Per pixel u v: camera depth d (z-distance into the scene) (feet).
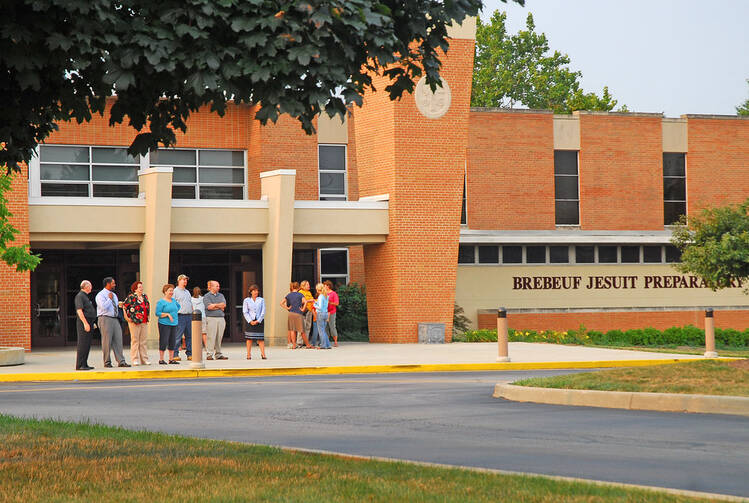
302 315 99.81
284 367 76.02
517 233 135.44
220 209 105.19
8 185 82.69
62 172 119.85
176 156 125.29
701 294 144.97
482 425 42.19
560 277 138.92
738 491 27.07
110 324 77.41
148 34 25.95
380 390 59.41
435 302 112.88
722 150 146.30
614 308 140.56
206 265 120.67
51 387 63.98
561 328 137.39
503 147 136.98
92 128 120.78
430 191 113.09
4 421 42.22
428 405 50.67
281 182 105.40
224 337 120.88
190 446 35.01
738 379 48.55
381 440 38.06
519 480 27.68
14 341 99.76
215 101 29.07
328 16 25.62
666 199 144.77
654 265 143.13
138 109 30.35
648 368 54.44
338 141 128.98
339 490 26.35
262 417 46.24
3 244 84.53
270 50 25.66
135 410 49.60
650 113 143.33
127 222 101.55
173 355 81.46
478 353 92.07
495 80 236.63
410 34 29.84
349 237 111.96
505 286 136.56
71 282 115.96
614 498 24.76
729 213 123.03
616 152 141.90
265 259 107.45
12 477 28.99
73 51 25.77
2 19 25.18
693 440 36.73
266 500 25.04
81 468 30.42
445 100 113.50
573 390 50.31
